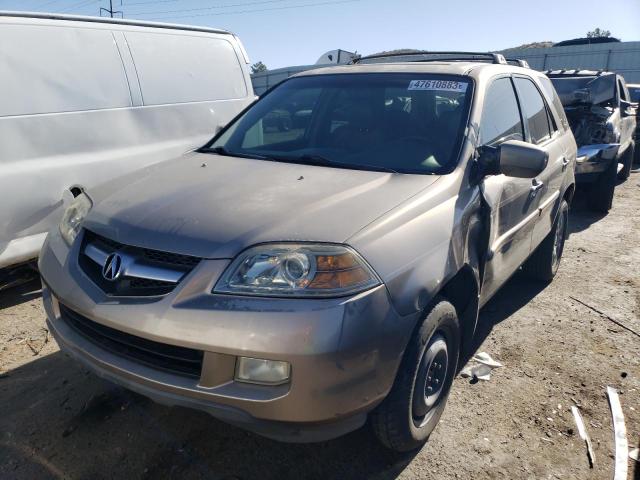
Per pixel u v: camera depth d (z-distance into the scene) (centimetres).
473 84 322
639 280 500
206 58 563
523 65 443
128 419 283
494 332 395
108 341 233
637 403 311
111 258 227
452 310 256
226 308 199
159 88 509
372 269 212
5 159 402
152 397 216
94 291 229
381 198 244
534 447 273
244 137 350
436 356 257
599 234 654
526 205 359
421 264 231
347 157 302
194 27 559
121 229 232
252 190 252
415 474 252
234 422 204
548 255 465
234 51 600
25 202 413
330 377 198
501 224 318
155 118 502
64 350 254
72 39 446
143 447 263
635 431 285
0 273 437
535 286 485
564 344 378
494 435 280
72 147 440
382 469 255
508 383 328
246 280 204
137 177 295
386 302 212
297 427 204
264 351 194
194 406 207
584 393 320
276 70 2758
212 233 216
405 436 244
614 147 707
